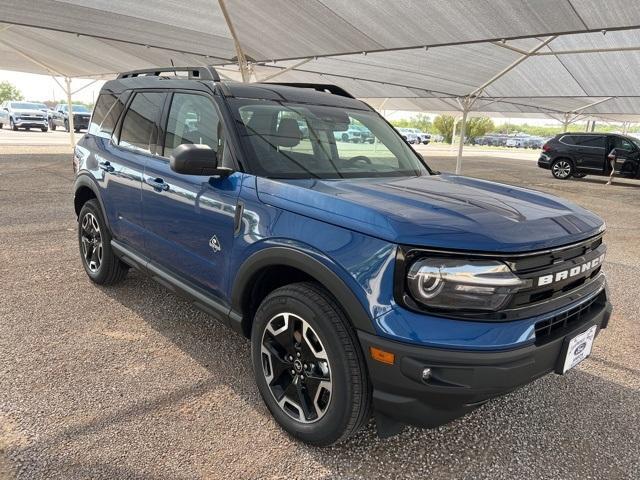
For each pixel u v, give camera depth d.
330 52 9.80
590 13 6.32
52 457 2.25
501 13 6.69
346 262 2.08
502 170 20.95
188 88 3.30
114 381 2.91
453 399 1.93
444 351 1.90
